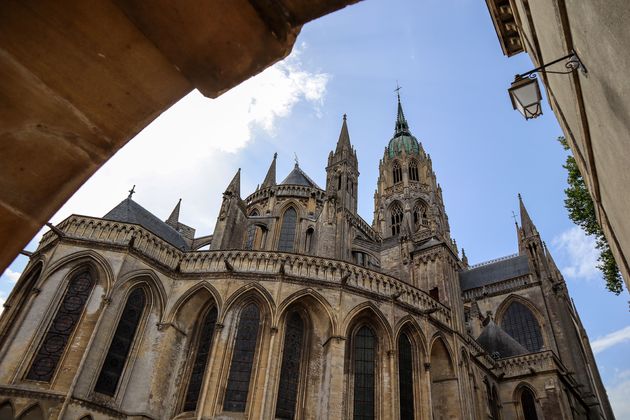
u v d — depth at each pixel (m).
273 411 32.22
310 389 34.47
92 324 31.81
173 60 4.80
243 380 33.41
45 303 32.00
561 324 73.44
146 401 32.25
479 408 45.69
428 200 113.25
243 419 31.48
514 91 13.03
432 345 41.81
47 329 31.31
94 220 36.62
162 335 35.16
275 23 4.66
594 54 7.12
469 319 73.56
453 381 41.94
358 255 62.38
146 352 34.19
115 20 4.36
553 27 9.91
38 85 4.40
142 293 36.09
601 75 7.11
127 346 33.59
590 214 34.03
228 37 4.68
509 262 90.94
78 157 4.85
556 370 53.47
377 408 35.25
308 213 62.38
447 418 40.56
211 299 37.91
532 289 79.12
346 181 71.31
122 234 36.69
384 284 41.12
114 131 4.95
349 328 38.19
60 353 30.73
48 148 4.64
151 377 33.31
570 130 14.01
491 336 62.94
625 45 5.28
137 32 4.49
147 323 35.12
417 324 40.88
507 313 80.12
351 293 38.72
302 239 59.50
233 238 49.88
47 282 32.88
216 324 35.19
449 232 113.31
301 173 75.12
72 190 4.93
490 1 17.64
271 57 4.91
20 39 4.18
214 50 4.77
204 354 35.53
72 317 32.31
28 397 28.19
